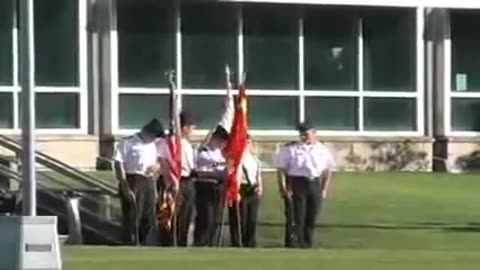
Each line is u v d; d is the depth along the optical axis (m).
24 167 40.41
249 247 60.97
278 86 95.88
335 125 97.38
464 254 55.50
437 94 99.88
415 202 76.50
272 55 95.75
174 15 93.25
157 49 93.00
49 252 39.03
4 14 89.00
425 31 99.31
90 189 67.75
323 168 61.56
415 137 98.19
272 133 94.62
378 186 83.75
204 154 61.75
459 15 100.25
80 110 90.69
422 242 63.06
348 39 97.75
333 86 97.38
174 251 55.50
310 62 96.81
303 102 96.31
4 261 38.94
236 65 94.75
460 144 99.50
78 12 90.69
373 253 55.62
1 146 75.06
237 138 61.81
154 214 61.75
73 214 63.72
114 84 91.50
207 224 61.84
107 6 91.44
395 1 97.44
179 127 62.50
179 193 61.94
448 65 99.88
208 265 49.09
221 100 94.12
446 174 94.50
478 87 100.88
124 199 61.44
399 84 98.94
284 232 64.94
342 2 96.06
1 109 89.06
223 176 61.56
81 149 90.00
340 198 77.19
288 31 96.12
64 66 90.50
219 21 94.44
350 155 96.62
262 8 95.38
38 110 89.62
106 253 53.97
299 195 61.31
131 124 92.12
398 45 98.81
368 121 98.19
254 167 62.28
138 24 92.50
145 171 61.31
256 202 62.22
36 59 89.56
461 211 73.44
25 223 38.84
